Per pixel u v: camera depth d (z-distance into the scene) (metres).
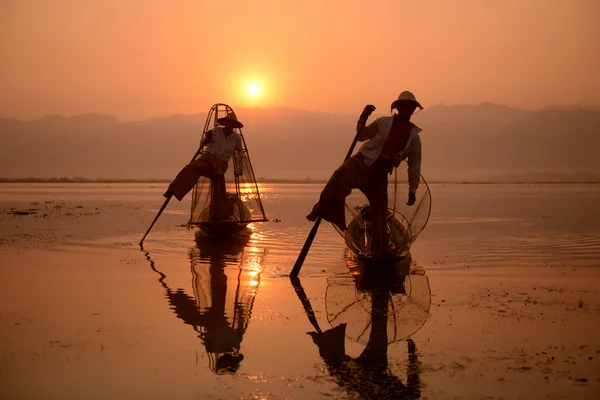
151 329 6.48
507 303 7.58
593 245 13.14
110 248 12.69
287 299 7.90
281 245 13.29
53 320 6.83
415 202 10.47
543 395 4.65
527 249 12.55
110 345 5.91
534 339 6.04
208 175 14.05
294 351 5.74
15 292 8.28
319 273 9.77
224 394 4.71
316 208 9.55
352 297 8.00
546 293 8.15
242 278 9.36
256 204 15.96
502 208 28.22
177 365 5.35
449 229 17.00
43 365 5.35
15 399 4.62
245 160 15.59
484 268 10.20
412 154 9.32
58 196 43.16
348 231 10.46
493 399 4.59
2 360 5.48
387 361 5.45
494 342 5.96
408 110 9.14
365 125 9.52
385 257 9.73
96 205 29.78
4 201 34.19
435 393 4.71
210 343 5.98
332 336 6.21
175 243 13.52
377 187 9.50
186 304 7.62
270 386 4.86
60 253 11.92
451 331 6.37
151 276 9.50
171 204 30.89
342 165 9.48
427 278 9.30
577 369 5.18
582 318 6.82
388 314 7.11
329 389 4.80
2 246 12.91
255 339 6.13
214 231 14.46
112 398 4.63
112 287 8.64
